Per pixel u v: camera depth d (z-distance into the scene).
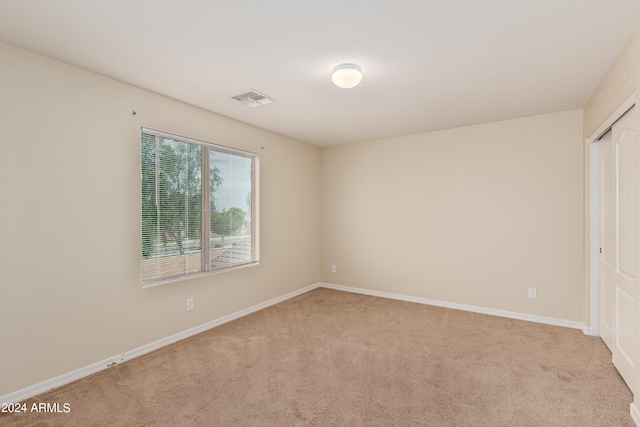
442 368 2.42
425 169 4.18
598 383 2.19
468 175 3.87
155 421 1.82
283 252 4.38
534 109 3.27
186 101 3.04
